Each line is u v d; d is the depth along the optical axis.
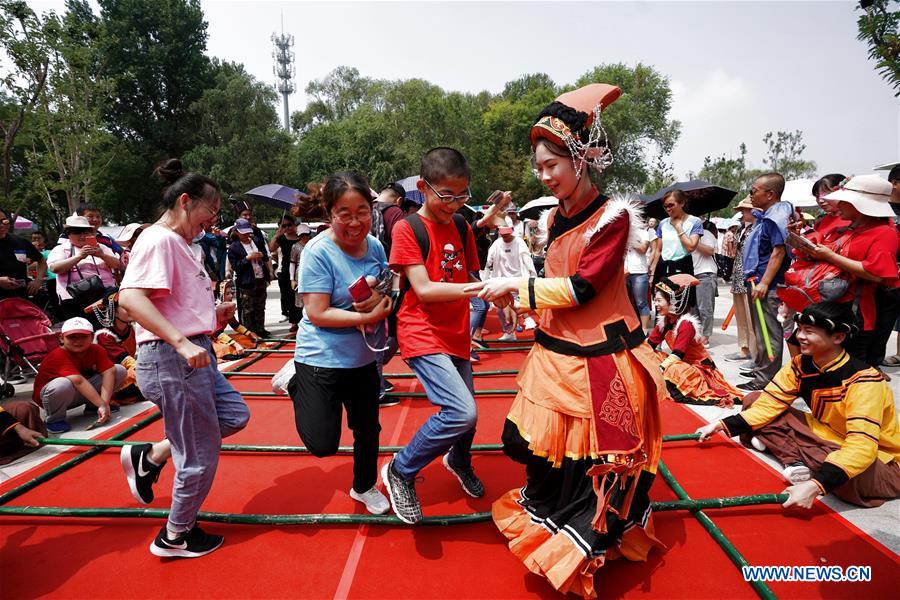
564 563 2.17
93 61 29.94
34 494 3.33
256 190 10.99
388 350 4.31
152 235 2.40
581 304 2.24
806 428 3.37
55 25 15.13
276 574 2.52
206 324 2.58
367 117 38.66
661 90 40.59
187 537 2.64
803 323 3.14
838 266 3.98
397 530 2.84
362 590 2.39
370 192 2.62
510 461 3.70
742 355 6.45
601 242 2.17
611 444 2.18
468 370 2.97
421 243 2.69
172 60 33.56
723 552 2.61
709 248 6.61
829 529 2.80
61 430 4.41
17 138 18.41
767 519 2.90
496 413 4.67
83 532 2.90
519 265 6.87
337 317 2.59
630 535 2.51
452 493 3.25
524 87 53.59
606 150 2.30
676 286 5.09
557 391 2.29
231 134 34.16
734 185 33.38
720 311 10.21
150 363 2.44
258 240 8.37
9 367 6.00
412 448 2.67
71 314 5.81
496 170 42.56
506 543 2.71
